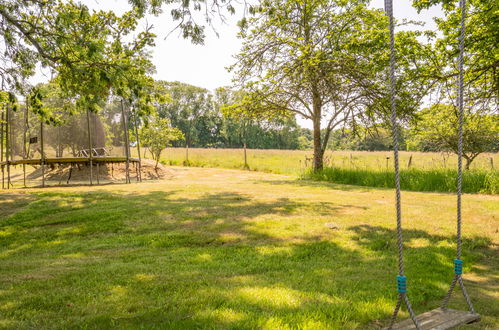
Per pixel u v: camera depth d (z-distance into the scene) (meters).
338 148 58.94
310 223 9.09
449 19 13.26
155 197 13.40
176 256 6.53
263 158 41.41
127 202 12.22
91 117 20.45
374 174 20.23
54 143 20.12
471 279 5.52
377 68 19.36
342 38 20.75
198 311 3.79
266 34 22.20
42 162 18.83
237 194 14.51
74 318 3.67
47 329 3.43
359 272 5.56
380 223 9.22
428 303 4.42
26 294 4.48
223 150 53.03
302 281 5.02
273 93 23.02
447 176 17.14
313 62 18.64
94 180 22.73
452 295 4.73
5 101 15.27
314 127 24.41
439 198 13.74
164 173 26.03
